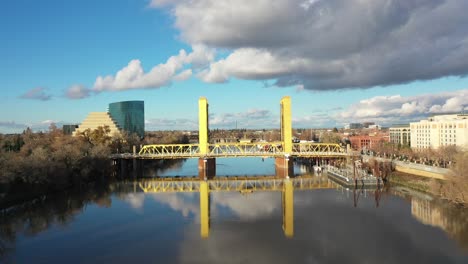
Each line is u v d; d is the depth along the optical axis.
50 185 151.62
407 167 178.00
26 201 134.38
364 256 80.69
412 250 83.50
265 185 178.38
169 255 82.25
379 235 94.25
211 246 87.75
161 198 146.62
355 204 129.38
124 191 164.38
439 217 108.88
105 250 85.69
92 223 108.25
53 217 115.38
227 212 121.31
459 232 94.94
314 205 129.38
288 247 86.75
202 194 155.75
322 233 96.81
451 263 76.56
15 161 133.38
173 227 103.88
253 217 114.31
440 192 133.12
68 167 166.00
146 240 92.56
